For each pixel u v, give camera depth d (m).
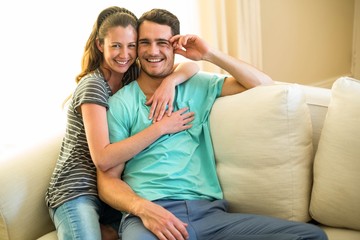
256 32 2.63
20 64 1.88
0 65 1.83
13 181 1.41
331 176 1.25
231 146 1.41
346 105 1.25
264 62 2.89
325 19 3.00
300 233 1.19
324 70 3.18
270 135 1.35
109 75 1.56
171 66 1.56
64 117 1.94
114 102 1.46
